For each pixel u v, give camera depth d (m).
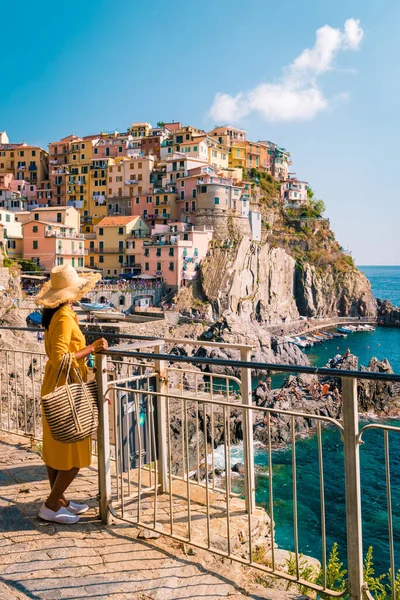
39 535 5.11
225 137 125.69
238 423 32.88
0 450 7.83
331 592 3.98
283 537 22.34
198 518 5.55
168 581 4.28
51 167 119.25
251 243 97.31
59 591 4.14
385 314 117.62
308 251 117.31
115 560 4.62
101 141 118.75
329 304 115.19
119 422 5.91
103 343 5.29
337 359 54.94
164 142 116.94
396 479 28.56
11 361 21.42
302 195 134.75
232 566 4.63
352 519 3.85
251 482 5.63
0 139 128.75
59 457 5.16
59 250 89.00
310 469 30.02
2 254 61.19
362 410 42.91
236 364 4.38
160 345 6.16
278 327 96.25
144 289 84.62
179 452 27.70
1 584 4.25
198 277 92.19
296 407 40.38
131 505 5.90
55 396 4.75
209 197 97.06
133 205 107.06
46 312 5.32
